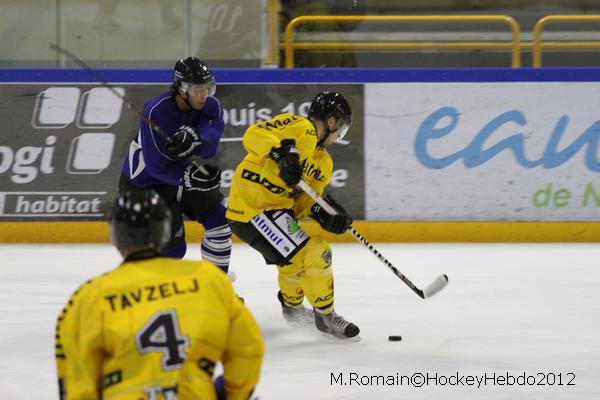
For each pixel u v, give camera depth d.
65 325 6.95
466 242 24.56
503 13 31.23
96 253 22.98
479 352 13.98
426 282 19.34
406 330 15.33
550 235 24.58
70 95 24.33
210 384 7.07
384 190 24.47
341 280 19.58
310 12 29.66
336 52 29.42
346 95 24.31
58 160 24.42
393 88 24.28
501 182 24.47
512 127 24.34
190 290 7.07
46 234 24.58
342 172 24.42
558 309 16.92
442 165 24.42
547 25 30.83
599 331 15.33
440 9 30.61
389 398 11.71
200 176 14.91
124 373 6.79
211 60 28.41
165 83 24.36
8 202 24.52
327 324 14.41
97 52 28.62
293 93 24.31
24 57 28.70
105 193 24.50
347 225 14.06
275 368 13.05
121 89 24.41
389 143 24.36
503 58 30.12
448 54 29.98
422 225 24.52
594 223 24.56
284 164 13.32
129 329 6.82
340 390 12.03
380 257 14.27
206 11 28.28
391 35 29.88
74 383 6.87
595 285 19.06
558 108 24.33
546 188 24.50
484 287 18.84
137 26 28.45
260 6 28.12
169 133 14.79
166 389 6.75
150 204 7.29
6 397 11.83
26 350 14.12
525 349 14.16
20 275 20.06
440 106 24.33
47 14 28.50
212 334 7.04
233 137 24.34
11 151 24.42
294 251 14.09
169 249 15.47
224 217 15.66
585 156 24.42
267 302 17.42
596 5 31.16
